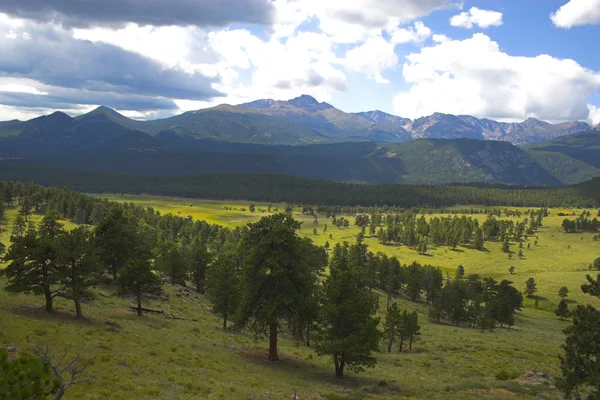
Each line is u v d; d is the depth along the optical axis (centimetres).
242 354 3981
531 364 4694
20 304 4003
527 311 12356
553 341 7281
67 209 16588
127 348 3086
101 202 18600
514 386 3347
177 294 7006
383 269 12712
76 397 1955
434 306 9812
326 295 3766
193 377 2706
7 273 3838
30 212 16325
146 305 5578
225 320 5531
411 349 5825
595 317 2341
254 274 3838
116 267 6525
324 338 3675
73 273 3981
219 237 16575
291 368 3762
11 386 1112
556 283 15138
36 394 1177
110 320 4106
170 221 17912
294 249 3853
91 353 2714
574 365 2388
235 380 2859
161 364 2859
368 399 2844
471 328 8969
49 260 4047
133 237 6856
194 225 17938
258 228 3916
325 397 2819
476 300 11044
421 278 12250
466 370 4244
